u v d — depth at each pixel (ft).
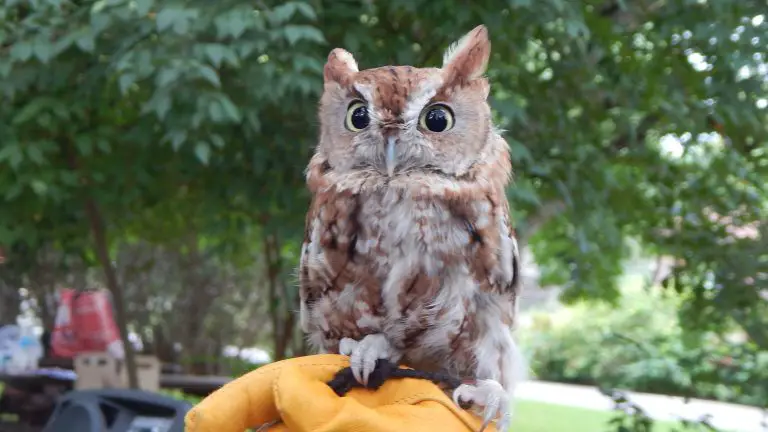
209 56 2.74
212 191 3.36
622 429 3.58
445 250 2.18
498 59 3.22
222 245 4.15
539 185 3.53
